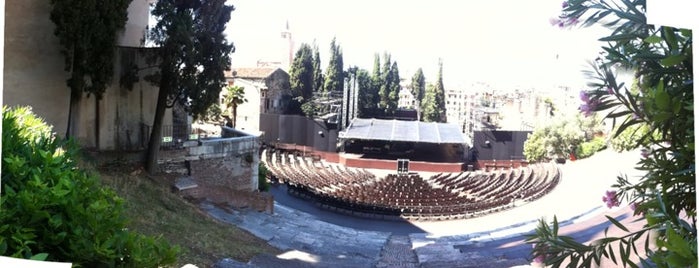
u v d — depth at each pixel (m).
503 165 55.72
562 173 34.97
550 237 3.39
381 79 74.31
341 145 60.81
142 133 18.05
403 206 30.72
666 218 2.64
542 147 44.78
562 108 45.28
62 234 3.85
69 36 14.50
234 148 21.16
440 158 59.72
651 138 3.01
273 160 47.34
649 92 2.84
